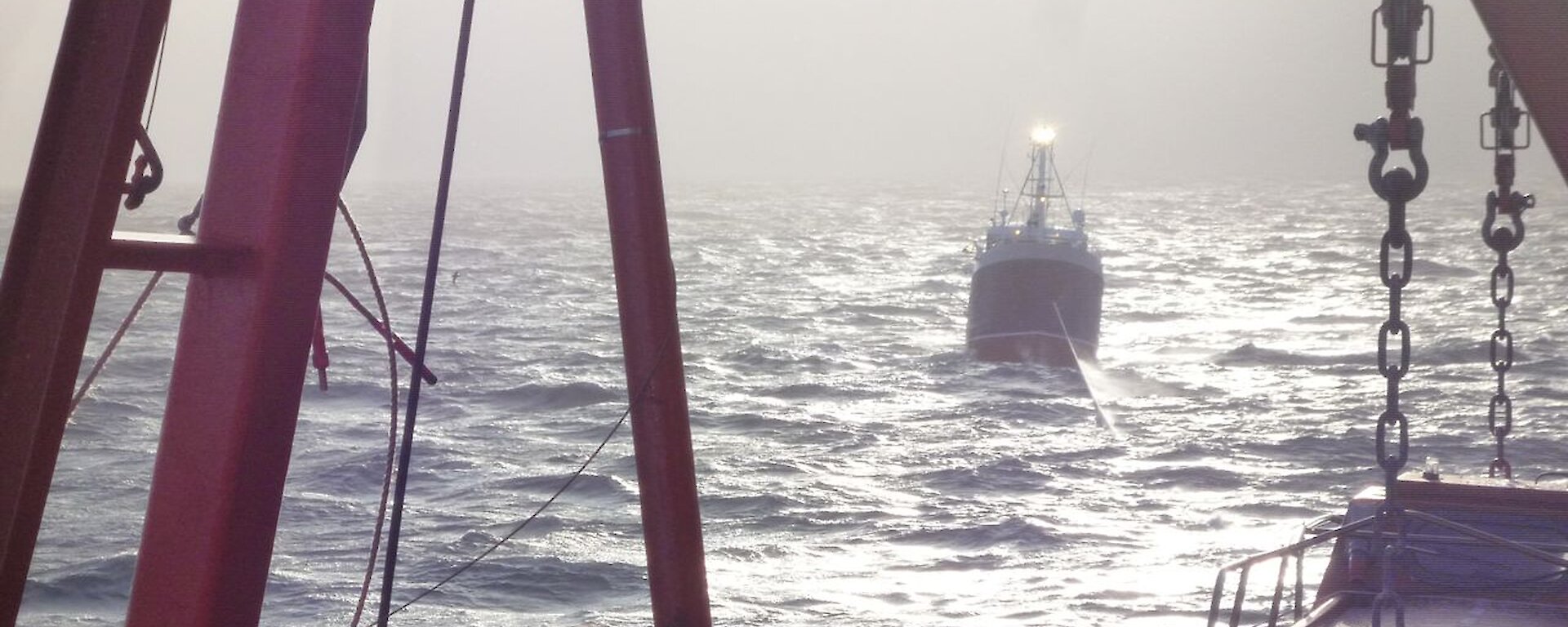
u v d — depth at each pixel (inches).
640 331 315.0
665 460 317.7
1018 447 1476.4
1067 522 1080.2
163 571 235.6
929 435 1577.3
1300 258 5123.0
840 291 3794.3
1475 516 361.7
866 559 964.6
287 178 227.0
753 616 810.2
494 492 1211.9
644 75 310.7
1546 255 4817.9
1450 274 4126.5
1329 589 358.6
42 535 1003.9
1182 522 1085.1
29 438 171.2
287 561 939.3
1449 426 1625.2
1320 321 3024.1
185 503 233.0
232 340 229.5
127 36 173.8
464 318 3026.6
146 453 1376.7
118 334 265.6
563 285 3964.1
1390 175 235.6
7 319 169.5
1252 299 3602.4
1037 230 2331.4
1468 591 342.3
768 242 6122.1
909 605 833.5
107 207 196.2
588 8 308.7
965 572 917.2
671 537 319.3
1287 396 1919.3
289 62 227.1
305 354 231.8
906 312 3238.2
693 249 5664.4
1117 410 1788.9
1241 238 6441.9
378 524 277.0
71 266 173.5
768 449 1482.5
